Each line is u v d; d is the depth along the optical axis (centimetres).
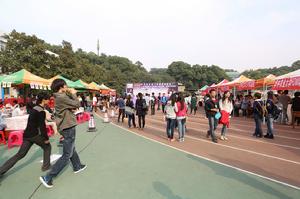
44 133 523
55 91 482
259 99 1019
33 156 678
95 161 621
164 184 465
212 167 575
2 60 2319
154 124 1479
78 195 416
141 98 1237
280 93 1631
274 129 1266
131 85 3766
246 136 1035
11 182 478
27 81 1316
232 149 775
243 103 1959
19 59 2352
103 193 424
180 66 10538
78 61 4341
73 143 478
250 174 527
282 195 417
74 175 515
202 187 452
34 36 2495
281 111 1498
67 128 464
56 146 812
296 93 1287
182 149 768
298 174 531
